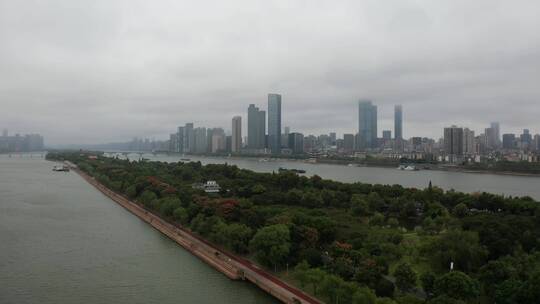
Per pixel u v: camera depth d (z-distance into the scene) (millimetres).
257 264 194375
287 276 178125
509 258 179750
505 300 142375
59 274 189625
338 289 146375
